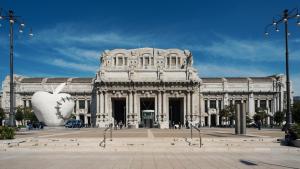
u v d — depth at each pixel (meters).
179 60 128.00
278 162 19.27
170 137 38.44
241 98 144.12
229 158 21.33
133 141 31.83
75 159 20.97
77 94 144.50
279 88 143.00
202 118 138.38
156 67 124.62
